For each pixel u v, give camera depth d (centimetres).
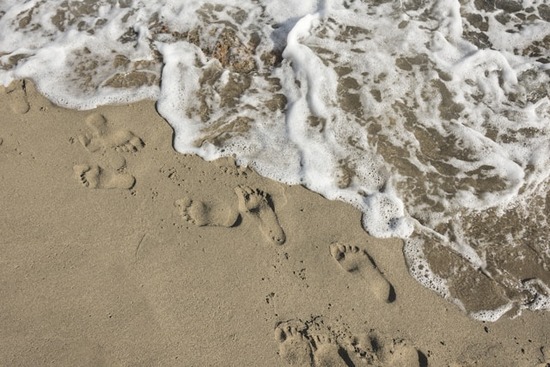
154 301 192
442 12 232
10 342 188
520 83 223
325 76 221
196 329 190
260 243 198
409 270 198
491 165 210
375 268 197
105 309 191
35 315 190
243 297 193
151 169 206
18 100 216
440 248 201
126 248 197
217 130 213
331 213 203
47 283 193
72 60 225
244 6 234
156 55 226
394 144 212
